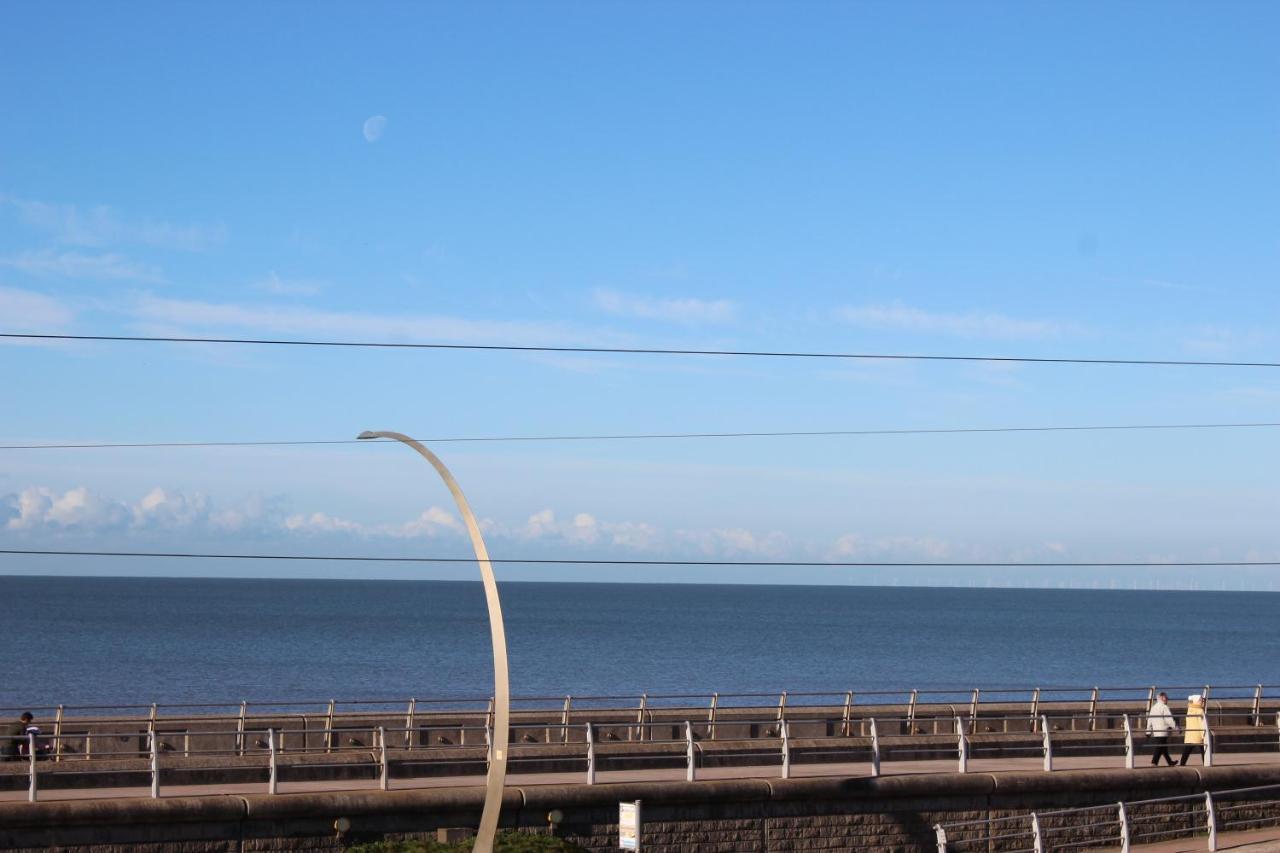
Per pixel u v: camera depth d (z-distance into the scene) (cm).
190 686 8006
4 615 17250
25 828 2033
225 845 2177
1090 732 3266
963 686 8906
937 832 2470
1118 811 2812
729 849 2512
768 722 3088
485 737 2941
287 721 2903
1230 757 3319
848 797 2612
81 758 2547
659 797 2453
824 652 12150
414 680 8638
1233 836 2920
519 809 2369
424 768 2566
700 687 8394
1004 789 2734
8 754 2650
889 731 3247
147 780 2375
